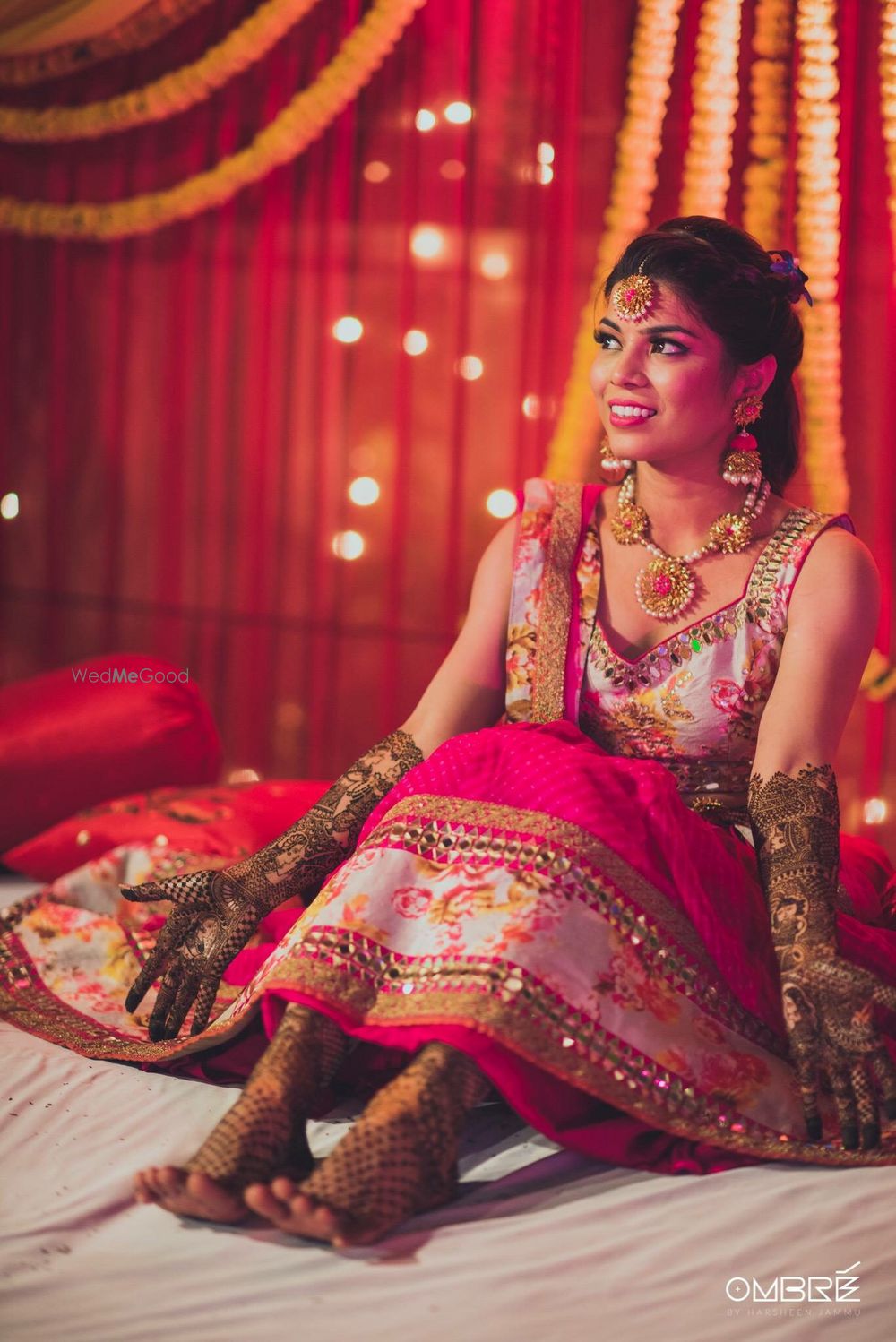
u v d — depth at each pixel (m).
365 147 4.78
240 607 5.08
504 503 4.71
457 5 4.57
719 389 2.13
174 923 2.06
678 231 2.16
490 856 1.80
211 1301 1.43
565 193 4.49
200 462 5.09
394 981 1.74
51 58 4.85
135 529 5.17
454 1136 1.64
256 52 4.70
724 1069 1.79
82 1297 1.43
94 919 2.60
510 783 1.87
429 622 4.88
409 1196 1.56
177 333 5.05
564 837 1.80
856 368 4.14
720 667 2.14
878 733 4.25
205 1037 1.90
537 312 4.59
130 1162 1.76
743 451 2.18
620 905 1.79
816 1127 1.73
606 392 2.16
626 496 2.26
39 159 5.07
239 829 2.97
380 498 4.92
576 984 1.73
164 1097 1.97
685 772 2.16
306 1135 1.82
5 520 5.27
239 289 4.98
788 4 4.09
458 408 4.75
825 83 4.02
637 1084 1.72
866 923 2.23
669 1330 1.39
